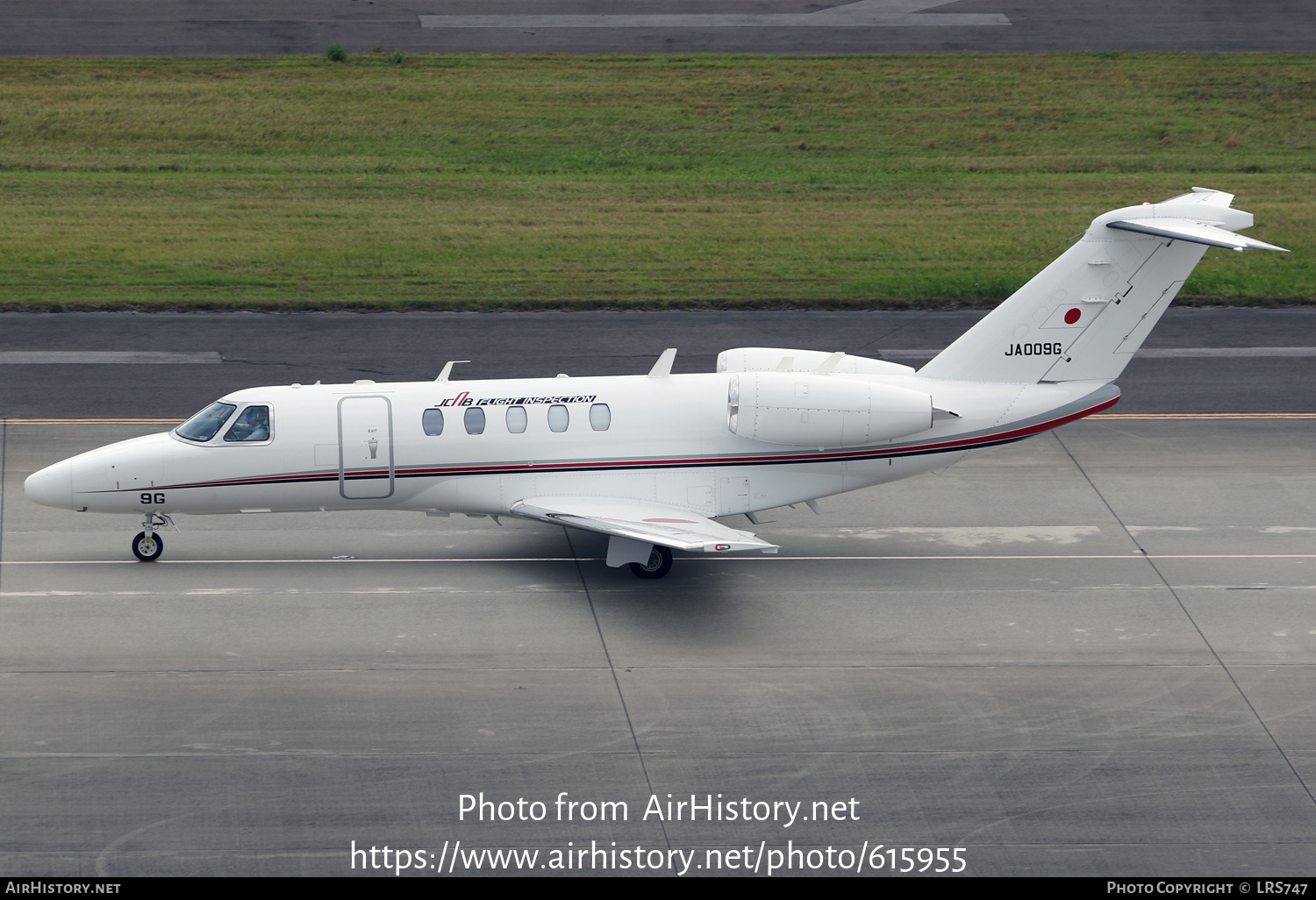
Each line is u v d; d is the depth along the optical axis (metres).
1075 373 86.00
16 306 133.38
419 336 128.25
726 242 159.88
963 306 141.25
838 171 186.12
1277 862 57.62
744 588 81.94
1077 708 68.88
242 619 76.56
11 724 65.25
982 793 61.91
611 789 61.75
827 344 128.12
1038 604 80.12
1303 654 74.62
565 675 71.38
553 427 82.81
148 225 160.38
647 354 124.19
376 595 80.00
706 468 83.50
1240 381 119.50
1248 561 86.06
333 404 82.56
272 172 180.25
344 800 60.38
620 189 178.38
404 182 178.62
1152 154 193.25
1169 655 74.38
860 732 66.56
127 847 56.81
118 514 89.19
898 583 82.69
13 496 92.44
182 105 198.50
